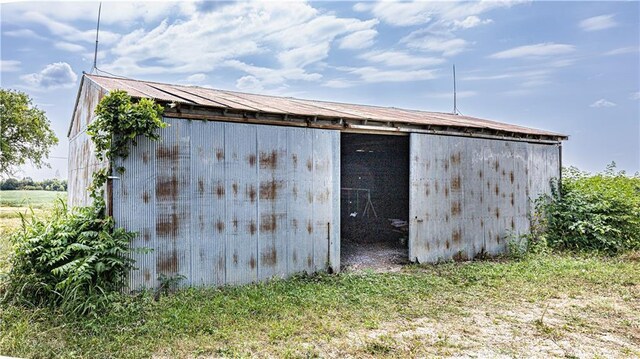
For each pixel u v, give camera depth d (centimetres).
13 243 434
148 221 445
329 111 635
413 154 660
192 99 506
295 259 550
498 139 776
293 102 754
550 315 418
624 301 471
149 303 405
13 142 1728
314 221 569
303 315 399
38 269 407
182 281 463
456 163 714
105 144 424
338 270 589
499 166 775
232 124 506
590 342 348
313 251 566
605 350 330
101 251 398
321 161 577
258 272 519
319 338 343
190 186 473
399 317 405
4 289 410
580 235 795
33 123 1752
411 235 658
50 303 387
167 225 456
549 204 845
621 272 605
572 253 761
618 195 828
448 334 361
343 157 1019
